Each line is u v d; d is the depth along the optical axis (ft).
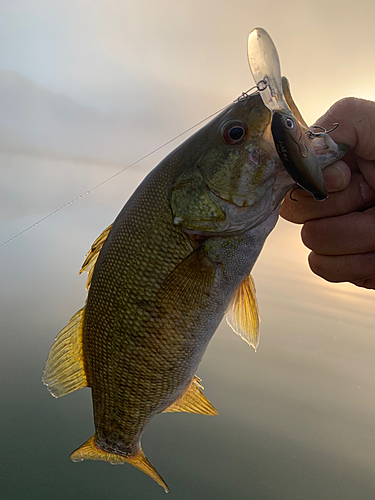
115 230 1.08
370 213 0.96
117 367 1.08
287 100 0.93
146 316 1.03
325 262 1.02
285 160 0.83
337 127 0.92
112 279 1.06
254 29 0.83
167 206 1.03
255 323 1.14
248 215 1.02
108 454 1.18
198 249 1.03
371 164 0.93
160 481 1.17
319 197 0.86
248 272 1.07
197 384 1.24
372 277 1.05
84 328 1.14
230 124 1.00
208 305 1.04
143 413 1.12
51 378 1.20
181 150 1.07
